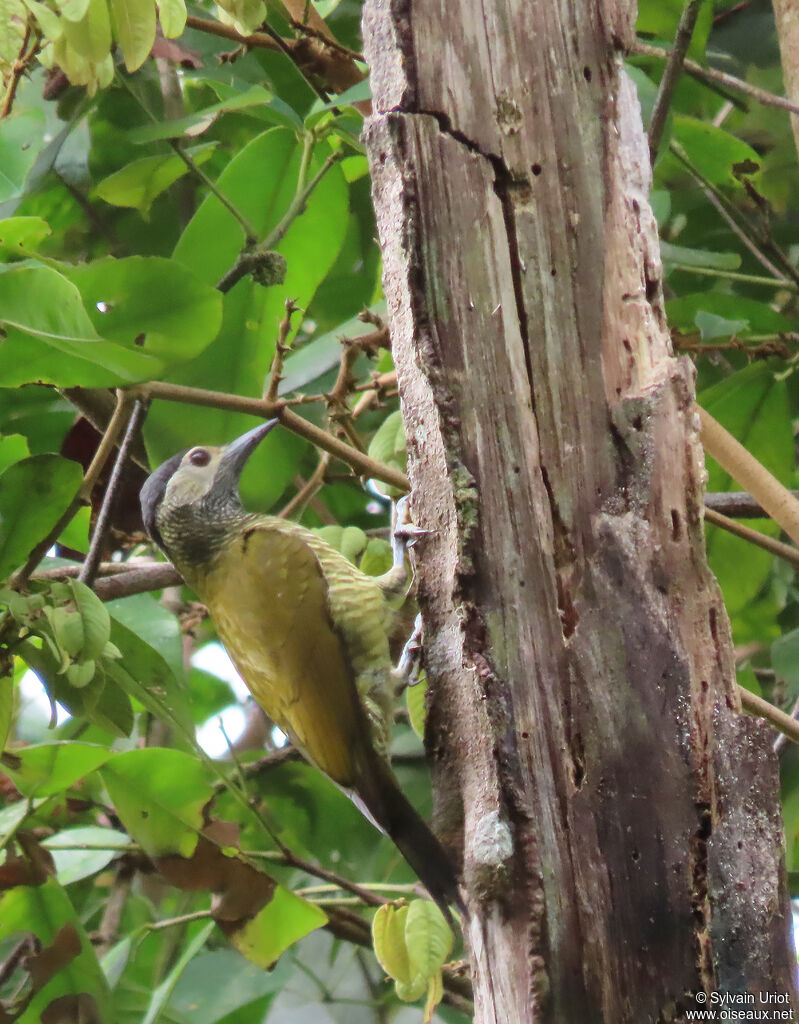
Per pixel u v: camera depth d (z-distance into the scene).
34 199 9.65
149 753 7.59
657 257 5.62
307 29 8.14
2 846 7.28
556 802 4.95
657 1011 4.75
